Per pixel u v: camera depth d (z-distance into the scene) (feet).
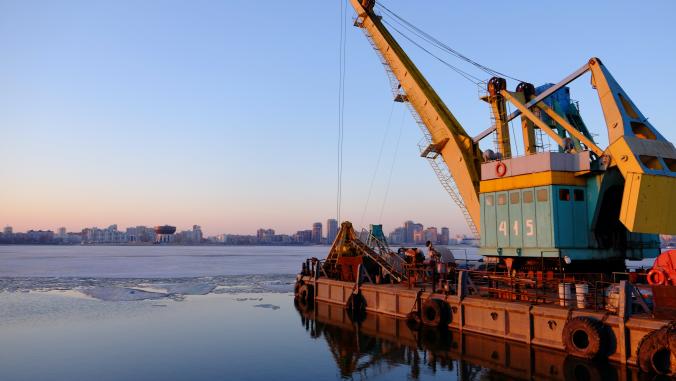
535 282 67.00
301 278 133.90
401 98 115.85
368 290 99.14
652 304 55.62
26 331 91.50
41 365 66.23
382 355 69.00
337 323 96.68
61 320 104.42
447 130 103.71
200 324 98.78
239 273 262.06
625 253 78.48
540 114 93.50
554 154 75.87
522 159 80.07
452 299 76.13
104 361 68.23
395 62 113.80
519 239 79.36
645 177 63.98
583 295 59.26
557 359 58.70
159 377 60.34
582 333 56.49
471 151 101.24
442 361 63.72
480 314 71.36
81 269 291.38
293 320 102.63
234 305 129.18
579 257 74.33
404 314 87.35
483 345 69.15
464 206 102.83
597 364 53.93
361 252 115.14
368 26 118.21
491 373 57.21
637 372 51.16
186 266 334.24
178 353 73.05
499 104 95.45
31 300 140.67
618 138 68.49
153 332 90.27
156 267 319.47
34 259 439.22
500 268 86.12
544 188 75.82
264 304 131.34
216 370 63.26
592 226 75.51
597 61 75.05
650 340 49.08
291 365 65.36
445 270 82.94
